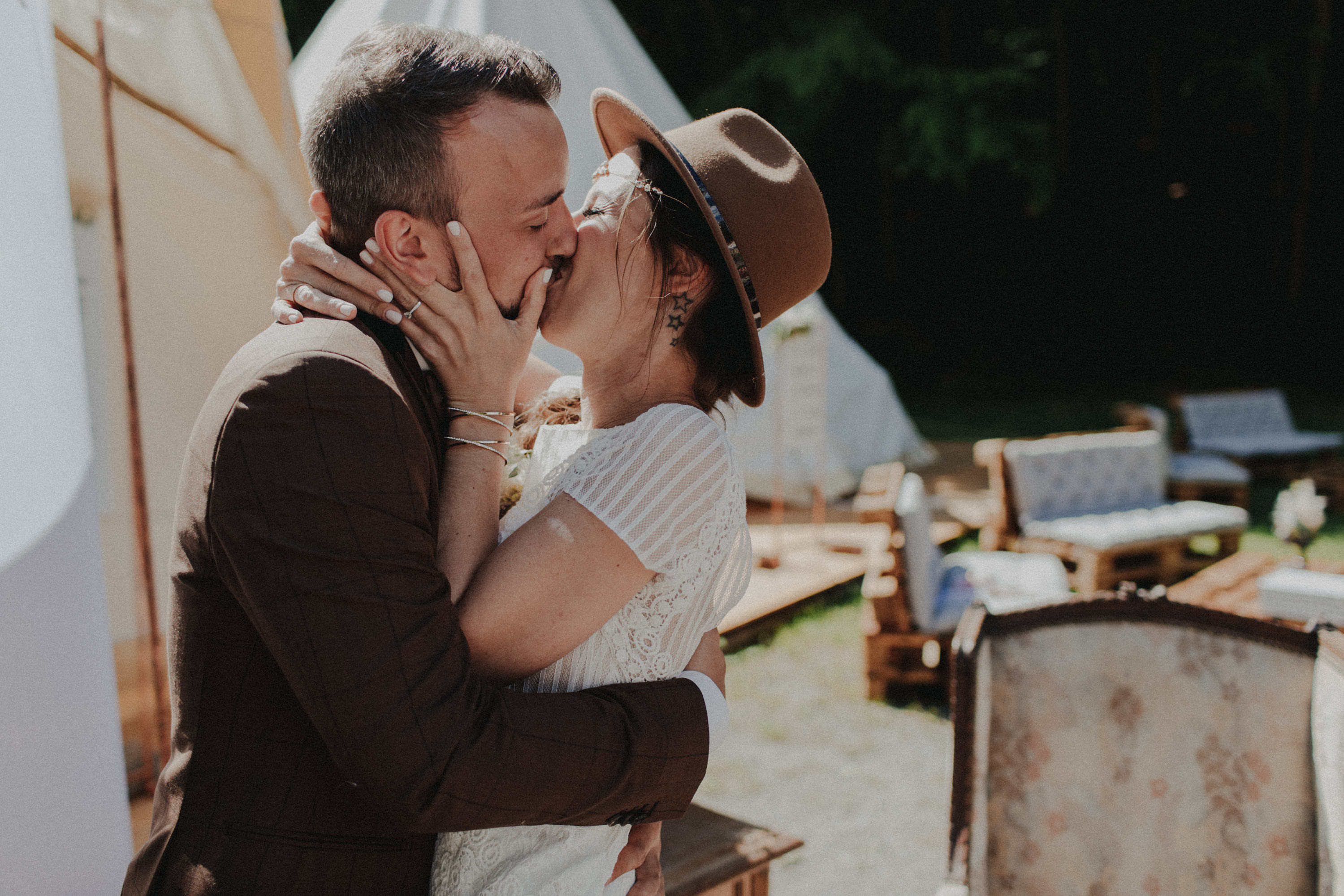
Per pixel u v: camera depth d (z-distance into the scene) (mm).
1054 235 18562
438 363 995
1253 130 17062
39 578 1066
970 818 1900
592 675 1058
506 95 958
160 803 976
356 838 946
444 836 1087
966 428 12430
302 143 988
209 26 2412
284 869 914
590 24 4859
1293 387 15641
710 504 1069
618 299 1116
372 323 975
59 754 1081
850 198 18250
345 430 846
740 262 1104
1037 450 6113
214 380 2486
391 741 827
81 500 1134
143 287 2346
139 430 2316
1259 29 15484
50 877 1068
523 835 1062
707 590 1113
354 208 956
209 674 913
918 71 13820
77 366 1169
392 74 926
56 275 1144
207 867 909
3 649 1034
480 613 965
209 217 2455
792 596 5508
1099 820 2068
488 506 1009
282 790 914
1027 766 2094
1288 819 1969
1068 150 17750
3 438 1053
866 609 4539
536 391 1473
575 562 992
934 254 19000
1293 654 2016
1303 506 4207
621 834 1160
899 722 4277
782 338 6641
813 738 4117
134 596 2354
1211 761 2033
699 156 1134
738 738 4105
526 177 970
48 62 1217
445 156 930
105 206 2252
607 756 942
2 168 1091
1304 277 17641
